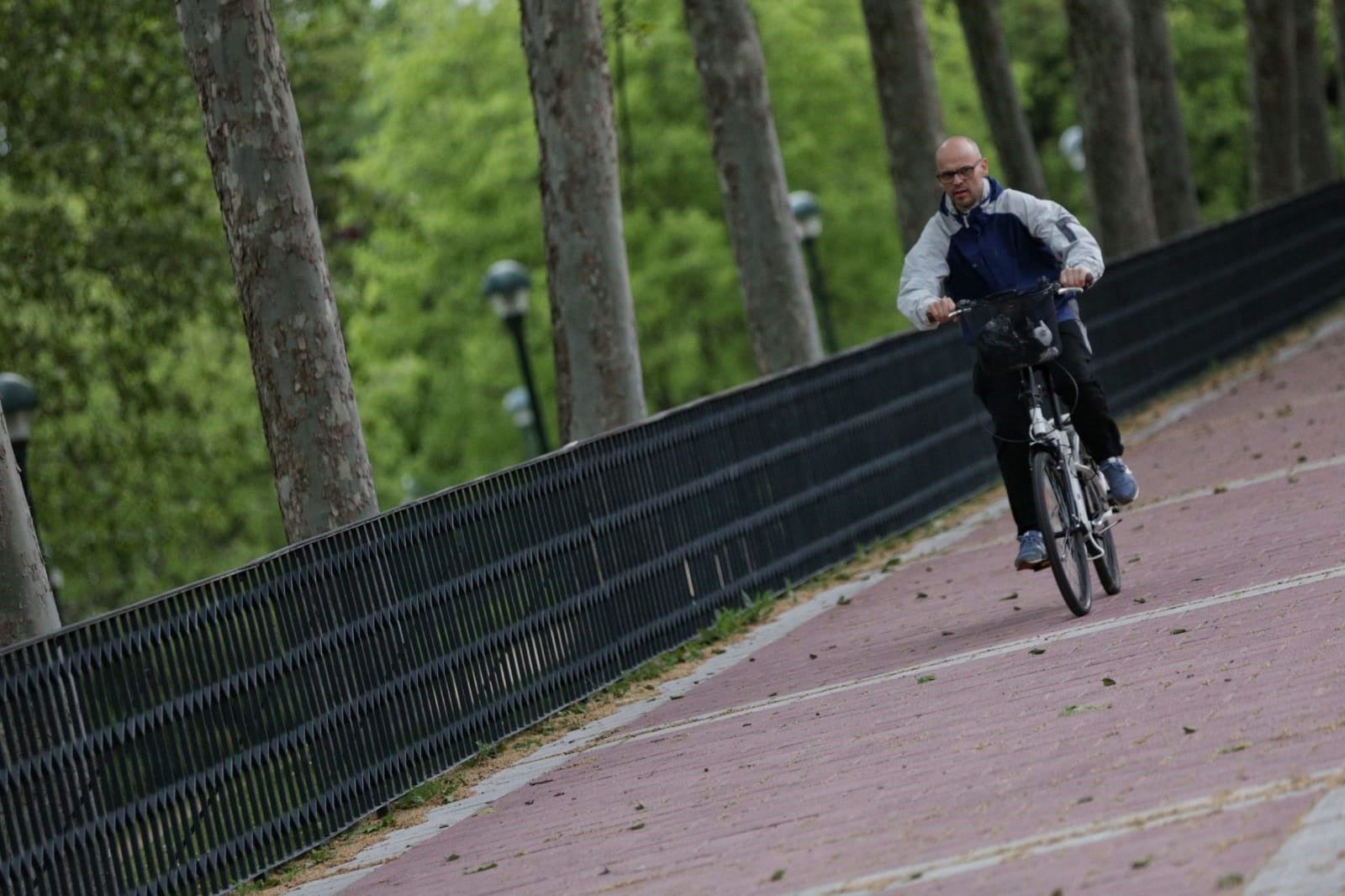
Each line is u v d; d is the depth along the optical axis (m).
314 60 59.12
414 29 90.94
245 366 70.75
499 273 52.12
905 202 44.12
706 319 87.38
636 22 38.19
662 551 26.44
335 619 19.83
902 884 11.62
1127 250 55.09
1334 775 11.56
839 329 91.06
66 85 49.38
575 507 24.56
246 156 22.34
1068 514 20.45
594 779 18.73
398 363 89.56
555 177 30.94
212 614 18.06
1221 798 11.74
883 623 24.45
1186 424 40.59
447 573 21.83
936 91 44.22
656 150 86.00
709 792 16.34
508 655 22.69
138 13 48.47
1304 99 74.44
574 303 31.00
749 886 12.56
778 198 38.72
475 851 16.62
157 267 54.03
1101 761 13.56
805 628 25.92
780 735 18.19
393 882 16.27
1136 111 55.44
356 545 20.34
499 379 89.69
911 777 14.70
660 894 12.97
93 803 16.34
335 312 22.92
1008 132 54.88
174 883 17.05
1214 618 18.17
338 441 22.58
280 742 18.69
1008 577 25.64
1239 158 112.00
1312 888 9.67
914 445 35.00
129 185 53.50
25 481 36.38
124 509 63.78
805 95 88.44
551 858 15.31
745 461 29.12
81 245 53.81
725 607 27.81
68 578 64.62
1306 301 58.12
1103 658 17.55
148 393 56.94
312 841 18.91
